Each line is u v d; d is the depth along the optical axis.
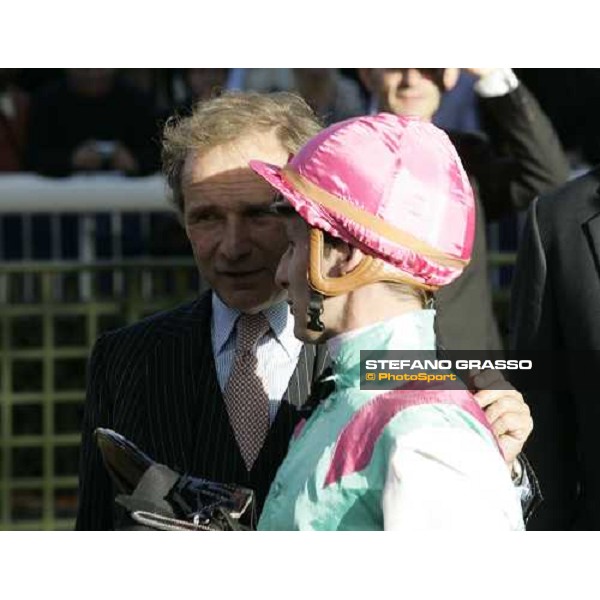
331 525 4.80
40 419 13.62
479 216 9.27
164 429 6.21
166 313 6.54
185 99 15.38
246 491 5.49
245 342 6.21
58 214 14.01
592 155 14.98
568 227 7.63
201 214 6.15
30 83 16.80
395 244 4.91
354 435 4.81
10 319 13.41
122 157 15.02
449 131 9.78
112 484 6.44
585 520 7.60
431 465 4.63
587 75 14.95
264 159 6.09
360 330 4.96
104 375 6.49
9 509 13.65
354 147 4.99
